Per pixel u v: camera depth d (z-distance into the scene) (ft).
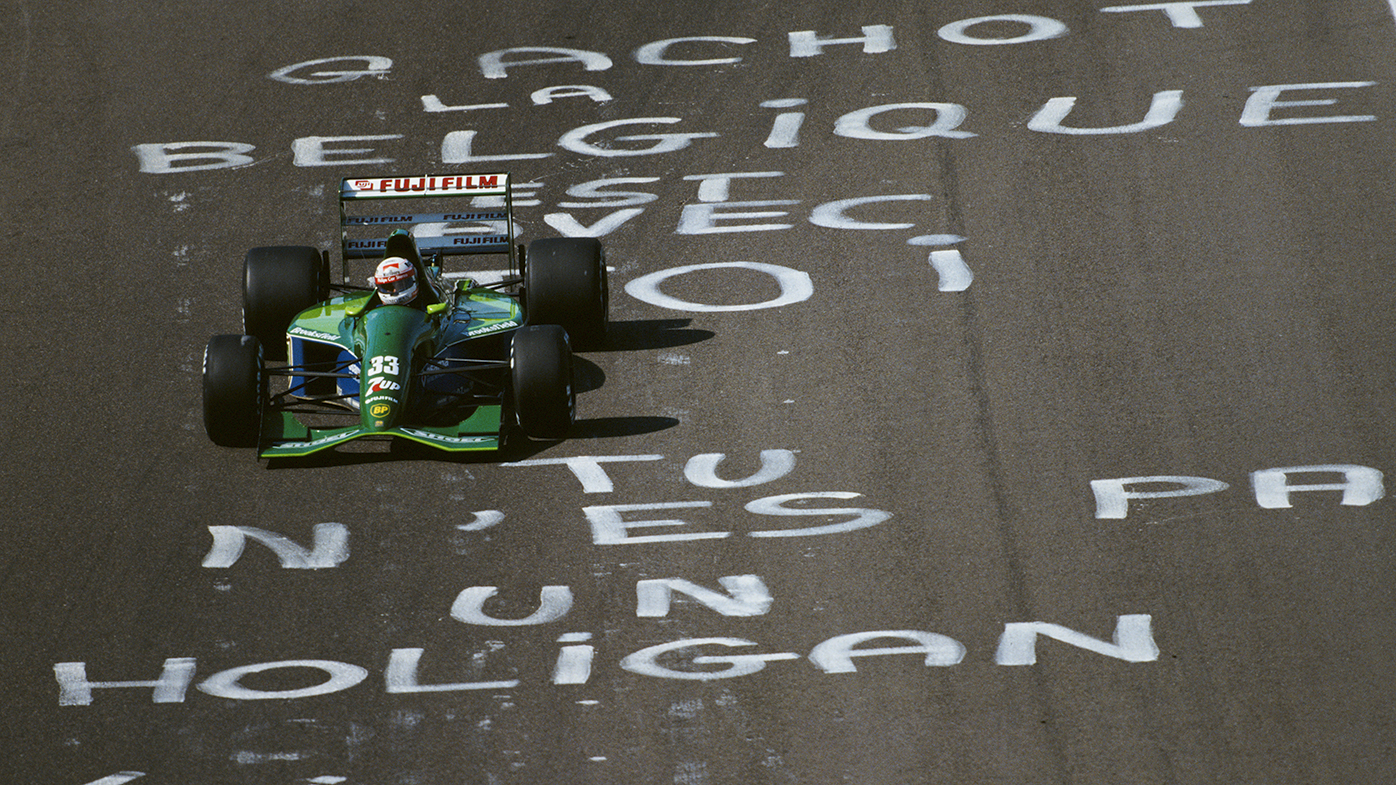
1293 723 98.58
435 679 107.55
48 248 183.21
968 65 220.43
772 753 98.58
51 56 233.14
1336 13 225.56
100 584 119.85
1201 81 210.59
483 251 158.20
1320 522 120.57
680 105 214.69
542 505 128.57
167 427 143.84
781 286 167.84
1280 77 209.67
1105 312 157.28
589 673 107.45
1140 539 119.75
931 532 122.21
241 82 225.35
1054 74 215.92
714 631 111.34
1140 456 131.64
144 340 161.58
